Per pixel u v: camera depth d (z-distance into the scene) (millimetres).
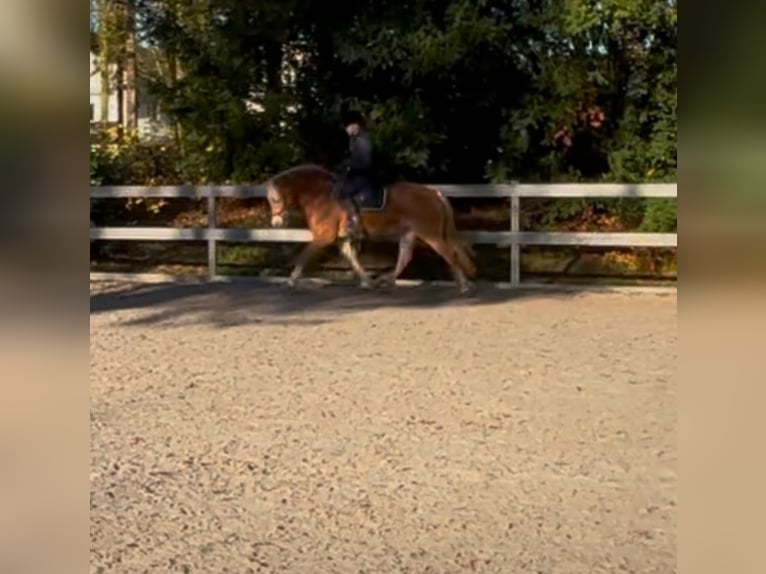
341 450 4988
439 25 12820
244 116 13633
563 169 13422
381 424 5504
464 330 8703
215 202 12461
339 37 12898
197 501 4238
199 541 3773
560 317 9422
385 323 9102
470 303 10344
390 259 13039
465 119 13758
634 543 3688
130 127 15781
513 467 4672
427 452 4941
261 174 13984
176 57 13914
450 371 6957
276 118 13812
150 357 7539
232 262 13383
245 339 8297
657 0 11914
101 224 13992
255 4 13062
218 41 13523
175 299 10758
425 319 9320
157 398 6195
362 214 10805
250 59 13727
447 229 10852
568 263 12641
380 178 11453
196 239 12398
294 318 9422
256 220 14016
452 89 13445
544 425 5449
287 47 13812
